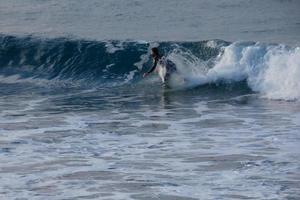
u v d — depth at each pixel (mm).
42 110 64125
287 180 40812
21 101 69938
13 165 44906
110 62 85250
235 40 89625
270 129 53906
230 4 117625
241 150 47688
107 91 76500
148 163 45062
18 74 87250
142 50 85438
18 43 90625
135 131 54219
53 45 88812
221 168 43531
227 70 74875
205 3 118438
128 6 115750
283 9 112938
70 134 53406
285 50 74625
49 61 87688
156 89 76562
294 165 43625
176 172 42969
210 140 50906
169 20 105250
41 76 86000
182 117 59688
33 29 99062
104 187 40344
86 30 97812
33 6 117438
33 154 47562
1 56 90062
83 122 57969
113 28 99250
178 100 69062
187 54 81625
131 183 40969
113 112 62719
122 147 49219
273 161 44625
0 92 76938
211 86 74438
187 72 77438
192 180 41281
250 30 97062
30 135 53188
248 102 66438
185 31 96750
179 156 46625
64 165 44781
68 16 108875
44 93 75750
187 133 53281
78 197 38750
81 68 85688
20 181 41562
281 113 60219
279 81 70438
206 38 91125
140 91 75750
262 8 114188
